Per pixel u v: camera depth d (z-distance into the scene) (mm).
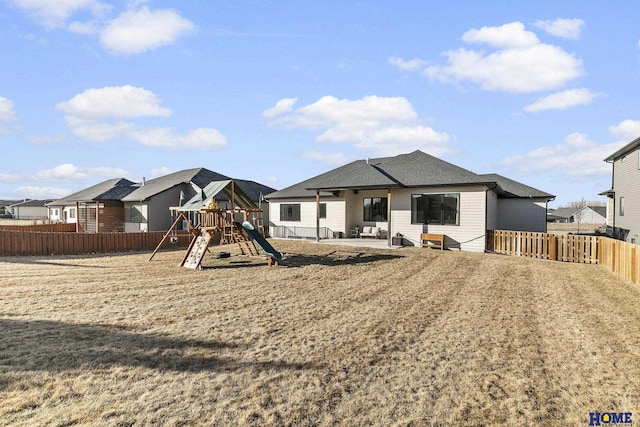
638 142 20531
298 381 4344
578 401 3988
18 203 81688
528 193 23469
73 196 40375
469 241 18016
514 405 3885
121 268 12930
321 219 24391
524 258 15750
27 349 5145
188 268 12922
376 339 5820
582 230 46000
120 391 4012
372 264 13898
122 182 40562
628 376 4590
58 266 13344
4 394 3893
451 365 4867
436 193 18875
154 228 30078
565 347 5539
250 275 11547
